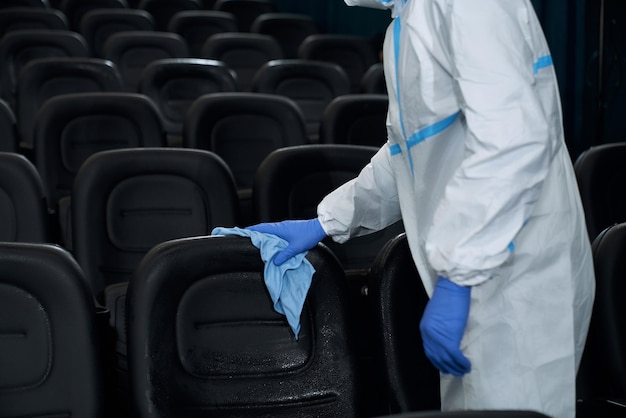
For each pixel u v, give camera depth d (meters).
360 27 6.17
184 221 2.39
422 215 1.44
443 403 1.50
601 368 1.73
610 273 1.70
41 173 2.93
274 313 1.65
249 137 3.19
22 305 1.54
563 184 1.39
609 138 3.92
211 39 4.97
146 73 3.98
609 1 3.82
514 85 1.25
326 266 1.66
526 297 1.37
